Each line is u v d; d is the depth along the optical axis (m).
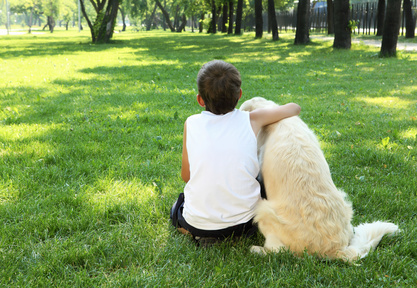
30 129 5.72
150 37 44.06
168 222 3.16
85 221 3.10
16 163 4.38
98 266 2.58
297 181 2.37
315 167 2.41
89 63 16.31
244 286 2.33
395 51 17.06
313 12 50.91
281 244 2.48
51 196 3.55
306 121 6.47
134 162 4.50
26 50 23.98
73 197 3.55
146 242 2.87
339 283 2.34
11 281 2.39
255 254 2.63
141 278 2.40
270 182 2.50
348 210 2.52
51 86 9.91
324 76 11.92
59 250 2.71
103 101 7.97
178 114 6.82
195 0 60.19
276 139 2.55
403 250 2.70
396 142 5.25
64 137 5.35
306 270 2.39
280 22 58.41
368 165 4.53
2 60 17.11
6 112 6.77
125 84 10.30
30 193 3.62
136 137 5.44
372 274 2.41
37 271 2.47
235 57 18.78
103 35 32.25
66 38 43.84
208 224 2.59
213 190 2.54
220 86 2.52
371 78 11.45
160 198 3.60
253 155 2.58
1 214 3.22
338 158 4.71
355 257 2.43
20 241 2.82
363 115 6.79
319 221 2.35
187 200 2.72
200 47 26.23
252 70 13.58
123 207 3.36
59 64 15.70
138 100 8.11
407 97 8.46
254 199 2.61
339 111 7.13
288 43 27.77
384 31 17.03
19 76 11.85
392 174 4.14
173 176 4.12
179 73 12.81
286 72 12.92
